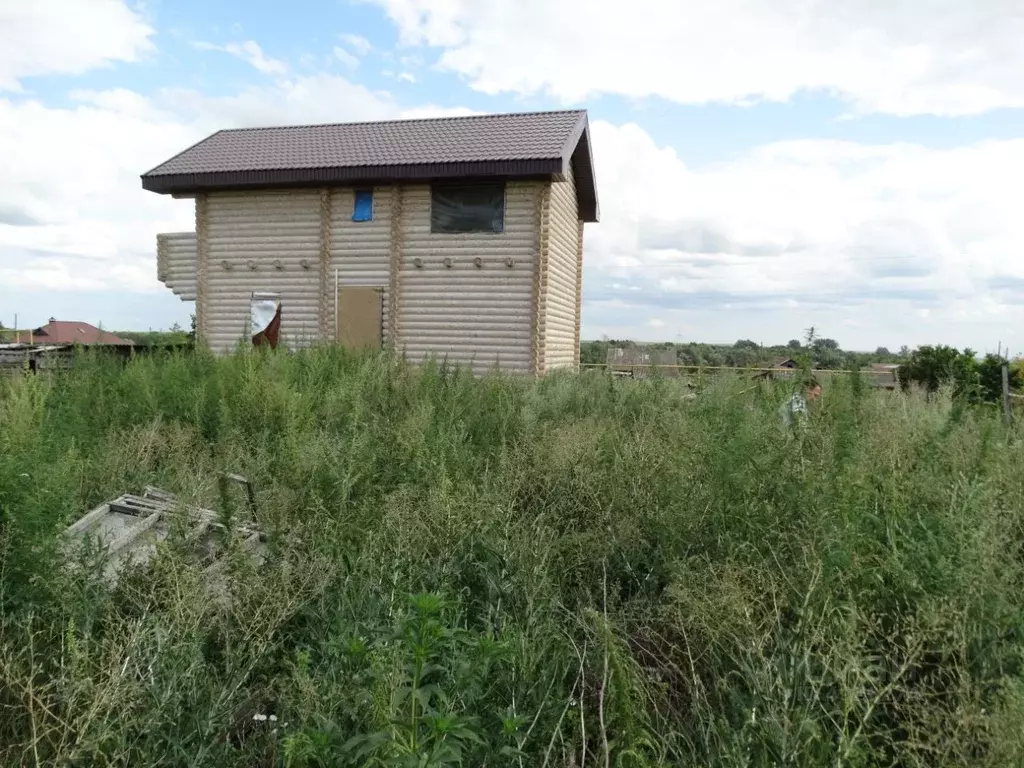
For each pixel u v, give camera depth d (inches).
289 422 233.8
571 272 697.6
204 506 170.1
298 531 142.0
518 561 136.3
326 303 599.5
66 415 241.8
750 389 207.3
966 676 89.9
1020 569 116.6
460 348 577.6
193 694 96.4
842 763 82.9
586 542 153.6
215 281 631.8
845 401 172.6
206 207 631.8
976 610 104.3
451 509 151.5
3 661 93.3
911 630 99.1
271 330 614.5
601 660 113.7
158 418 258.2
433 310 582.6
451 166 547.2
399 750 77.2
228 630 113.7
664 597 134.0
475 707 97.0
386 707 82.9
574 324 718.5
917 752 88.5
